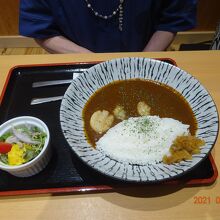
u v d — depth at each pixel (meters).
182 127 0.83
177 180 0.77
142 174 0.70
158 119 0.86
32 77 1.08
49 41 1.34
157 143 0.79
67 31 1.34
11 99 1.01
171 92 0.94
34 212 0.74
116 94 0.94
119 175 0.69
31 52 2.64
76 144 0.76
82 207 0.75
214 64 1.10
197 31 2.62
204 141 0.76
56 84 1.04
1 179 0.80
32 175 0.80
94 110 0.90
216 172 0.79
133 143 0.79
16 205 0.75
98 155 0.77
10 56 1.15
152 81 0.97
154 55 1.14
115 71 0.97
